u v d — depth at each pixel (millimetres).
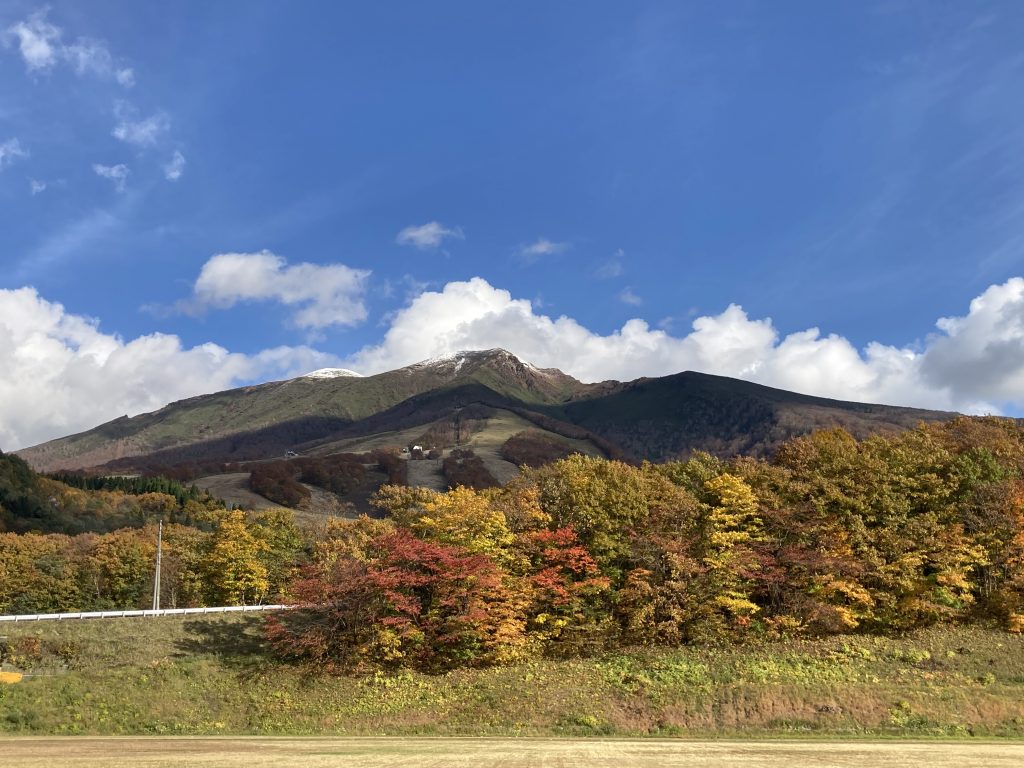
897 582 61344
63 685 51500
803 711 47281
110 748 34531
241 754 31859
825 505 67125
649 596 62125
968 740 39969
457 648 59562
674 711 48281
